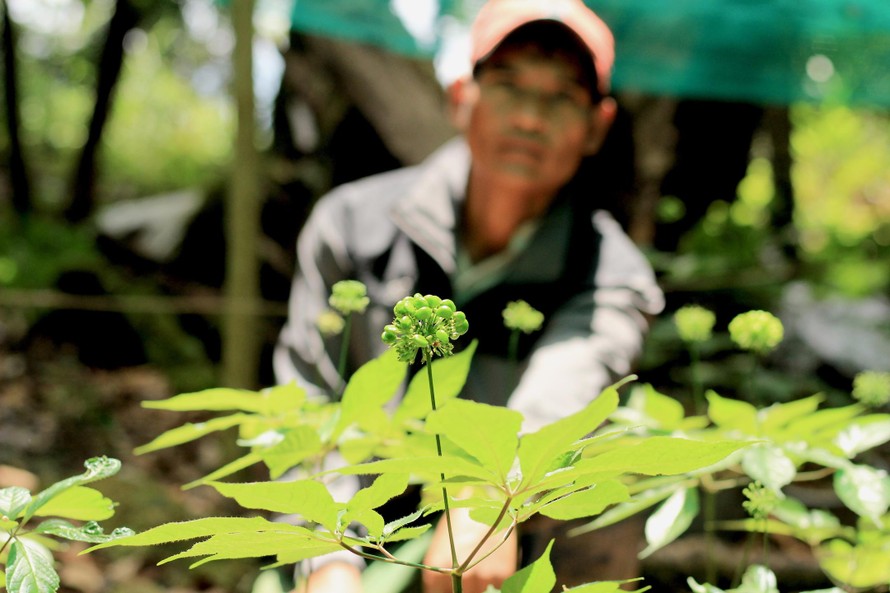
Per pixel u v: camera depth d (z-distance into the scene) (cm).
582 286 183
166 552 271
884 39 340
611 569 171
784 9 327
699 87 377
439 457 61
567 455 73
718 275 512
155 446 102
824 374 491
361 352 188
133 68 1080
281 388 105
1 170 812
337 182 564
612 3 335
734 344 470
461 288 191
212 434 471
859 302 543
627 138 512
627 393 169
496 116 178
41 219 687
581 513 74
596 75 180
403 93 506
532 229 188
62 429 463
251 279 300
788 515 108
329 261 192
